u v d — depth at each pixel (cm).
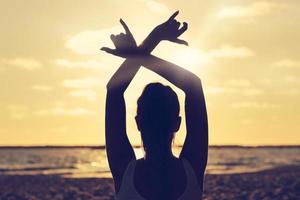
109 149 252
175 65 257
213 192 2850
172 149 251
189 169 252
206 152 256
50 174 4925
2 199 2772
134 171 249
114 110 253
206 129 256
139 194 247
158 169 247
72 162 9662
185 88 256
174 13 254
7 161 10244
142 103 245
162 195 247
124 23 258
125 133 253
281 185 3178
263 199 2578
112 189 3123
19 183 3616
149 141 247
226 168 5991
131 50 256
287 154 14212
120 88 254
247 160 9825
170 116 245
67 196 2830
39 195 2912
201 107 257
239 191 2892
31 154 15625
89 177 4347
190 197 249
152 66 255
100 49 256
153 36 255
